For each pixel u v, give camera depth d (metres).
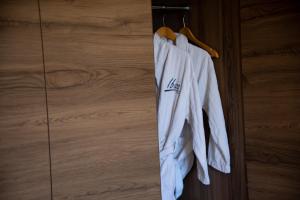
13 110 1.08
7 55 1.08
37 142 1.12
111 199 1.21
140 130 1.25
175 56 1.47
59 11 1.13
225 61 1.55
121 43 1.22
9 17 1.08
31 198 1.11
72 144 1.16
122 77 1.22
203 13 1.65
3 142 1.07
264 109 1.39
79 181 1.17
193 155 1.65
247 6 1.42
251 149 1.46
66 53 1.15
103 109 1.20
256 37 1.39
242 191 1.51
